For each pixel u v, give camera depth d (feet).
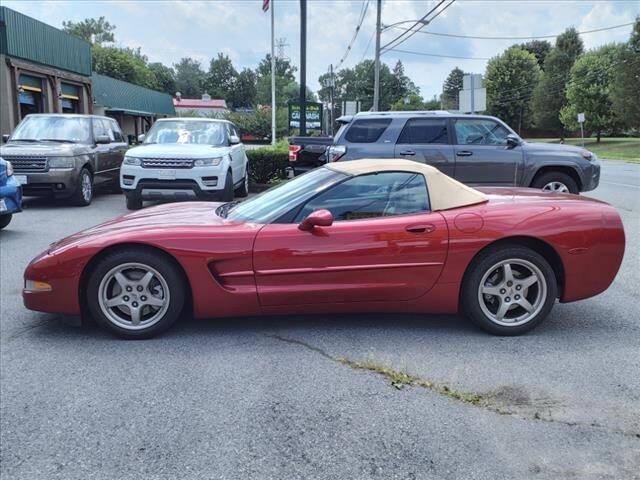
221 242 12.90
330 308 13.38
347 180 13.60
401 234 13.00
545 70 201.98
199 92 400.88
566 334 13.62
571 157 29.35
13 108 74.84
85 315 13.65
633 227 28.55
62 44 90.17
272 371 11.51
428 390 10.62
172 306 13.19
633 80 129.70
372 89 338.95
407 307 13.52
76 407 10.11
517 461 8.38
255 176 46.68
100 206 36.81
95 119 41.11
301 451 8.67
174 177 31.58
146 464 8.39
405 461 8.40
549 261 13.69
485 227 13.08
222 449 8.75
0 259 21.61
